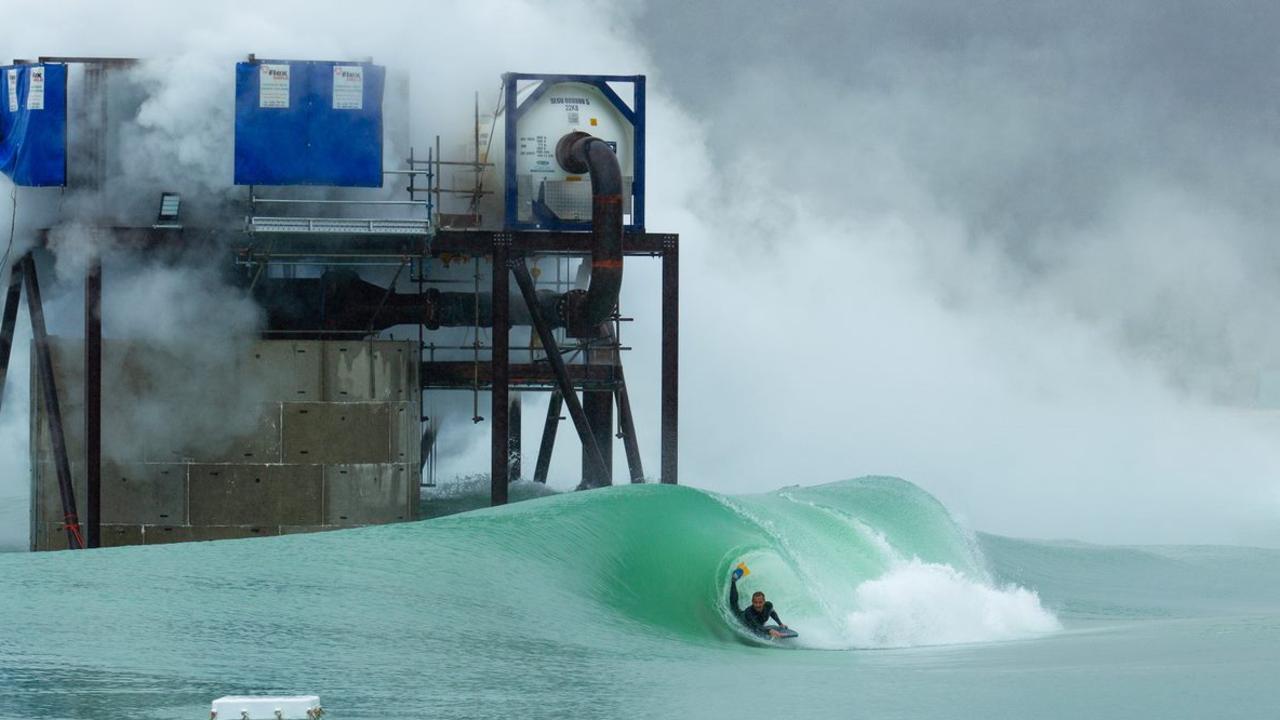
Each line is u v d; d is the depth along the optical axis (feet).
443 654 282.56
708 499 447.42
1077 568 566.77
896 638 374.22
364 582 330.95
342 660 271.49
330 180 531.50
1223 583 547.08
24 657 261.03
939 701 251.60
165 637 279.69
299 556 349.82
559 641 309.22
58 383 536.42
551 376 577.02
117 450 537.65
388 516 536.83
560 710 242.78
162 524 537.24
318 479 537.24
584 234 542.16
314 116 531.50
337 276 563.48
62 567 333.42
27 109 525.75
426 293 567.59
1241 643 326.85
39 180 523.70
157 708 231.91
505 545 372.38
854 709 244.42
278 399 538.88
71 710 230.07
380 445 537.24
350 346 538.47
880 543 478.18
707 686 266.77
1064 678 273.54
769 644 358.02
